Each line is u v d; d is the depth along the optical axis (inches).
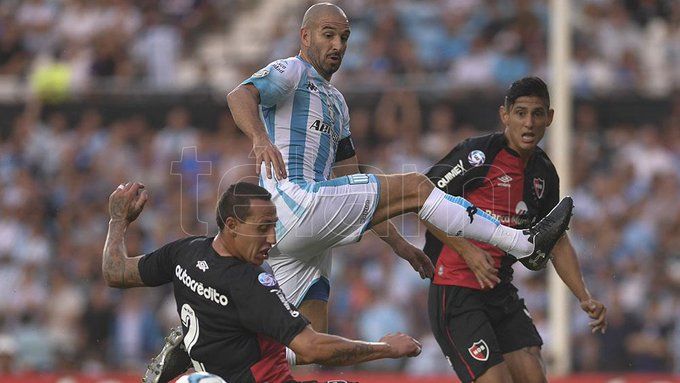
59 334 1800.0
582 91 2009.1
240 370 737.6
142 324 1766.7
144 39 2290.8
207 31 2370.8
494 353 865.5
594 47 2075.5
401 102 2004.2
